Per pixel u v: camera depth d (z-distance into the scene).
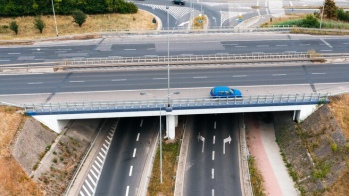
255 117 55.81
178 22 88.56
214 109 47.09
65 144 46.00
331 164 41.62
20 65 59.88
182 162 46.56
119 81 54.59
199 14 93.62
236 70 58.12
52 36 75.44
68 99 49.12
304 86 52.56
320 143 45.00
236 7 100.19
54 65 60.00
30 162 41.22
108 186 42.59
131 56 63.84
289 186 42.47
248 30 76.56
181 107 46.41
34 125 45.19
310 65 59.84
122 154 47.97
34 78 55.91
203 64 60.25
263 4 102.69
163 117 55.25
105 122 54.06
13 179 38.69
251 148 49.16
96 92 51.03
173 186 42.31
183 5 100.19
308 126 48.12
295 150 46.72
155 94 50.28
